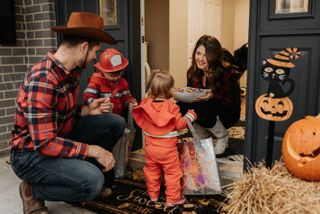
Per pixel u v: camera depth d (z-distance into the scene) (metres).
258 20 2.10
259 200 1.51
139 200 2.19
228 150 2.95
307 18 1.96
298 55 1.73
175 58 4.68
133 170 2.70
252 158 2.27
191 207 2.08
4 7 2.98
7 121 3.19
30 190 1.84
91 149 1.67
